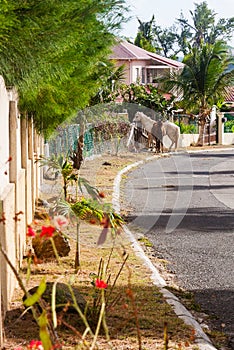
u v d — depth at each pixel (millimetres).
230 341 7535
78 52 10883
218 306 9000
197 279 10492
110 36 11195
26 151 12211
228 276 10688
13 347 6832
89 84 13883
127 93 37062
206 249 12789
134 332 7367
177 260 11828
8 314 7867
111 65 15922
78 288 9000
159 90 41469
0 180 8141
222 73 46125
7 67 8867
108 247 11695
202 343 7184
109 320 7727
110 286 9266
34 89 10203
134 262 11031
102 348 6840
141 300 8734
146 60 56781
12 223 8742
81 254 11195
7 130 9227
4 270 7645
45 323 4258
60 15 8812
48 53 9148
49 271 10016
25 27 8469
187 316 8156
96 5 9555
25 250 11164
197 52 45844
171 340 7223
